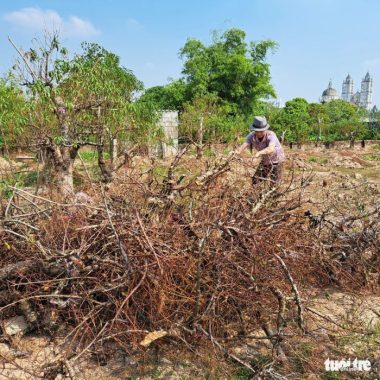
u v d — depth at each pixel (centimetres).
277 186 407
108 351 300
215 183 387
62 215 354
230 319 322
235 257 319
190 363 294
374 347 319
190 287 307
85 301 311
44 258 322
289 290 340
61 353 275
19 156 898
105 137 729
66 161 627
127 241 316
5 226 356
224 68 3088
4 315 321
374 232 460
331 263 411
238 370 289
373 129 4078
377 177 1361
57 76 653
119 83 845
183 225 325
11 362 267
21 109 660
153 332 275
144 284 295
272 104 3816
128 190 388
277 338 293
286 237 376
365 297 400
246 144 527
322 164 1678
